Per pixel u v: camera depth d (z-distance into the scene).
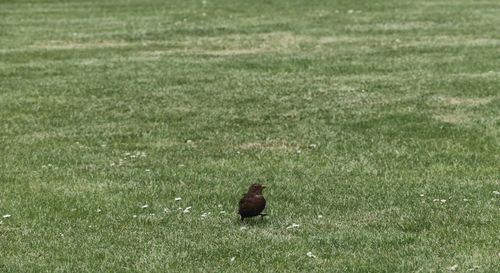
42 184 14.30
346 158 15.77
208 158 15.98
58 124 19.19
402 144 16.77
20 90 23.33
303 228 11.67
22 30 36.03
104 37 33.75
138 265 10.38
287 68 26.30
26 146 17.14
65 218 12.38
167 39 33.06
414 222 11.85
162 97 22.12
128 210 12.70
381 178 14.30
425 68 25.83
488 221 11.84
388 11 40.81
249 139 17.50
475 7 41.81
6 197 13.55
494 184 13.80
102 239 11.39
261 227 11.76
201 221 12.08
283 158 15.87
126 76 25.33
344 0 45.78
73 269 10.29
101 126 18.94
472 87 22.66
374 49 29.86
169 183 14.22
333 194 13.35
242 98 21.84
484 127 18.03
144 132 18.28
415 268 10.08
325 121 19.03
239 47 30.84
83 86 23.80
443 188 13.59
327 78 24.50
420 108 20.16
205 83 24.00
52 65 27.48
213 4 45.03
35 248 11.09
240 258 10.55
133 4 45.72
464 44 30.50
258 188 11.73
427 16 38.62
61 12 42.53
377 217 12.15
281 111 20.22
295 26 36.12
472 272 9.91
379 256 10.51
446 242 10.99
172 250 10.91
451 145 16.56
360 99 21.44
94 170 15.23
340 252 10.69
